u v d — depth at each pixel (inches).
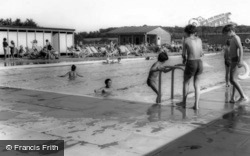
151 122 243.0
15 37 1234.6
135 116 262.2
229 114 268.1
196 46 276.1
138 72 725.3
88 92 438.0
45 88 476.4
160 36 2204.7
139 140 200.5
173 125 233.9
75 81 562.3
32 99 338.6
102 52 1424.7
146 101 345.1
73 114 270.5
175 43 2252.7
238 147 186.2
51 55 1187.3
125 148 186.4
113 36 2600.9
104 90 439.8
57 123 241.8
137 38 2183.8
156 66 313.0
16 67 812.6
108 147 188.2
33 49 1213.1
